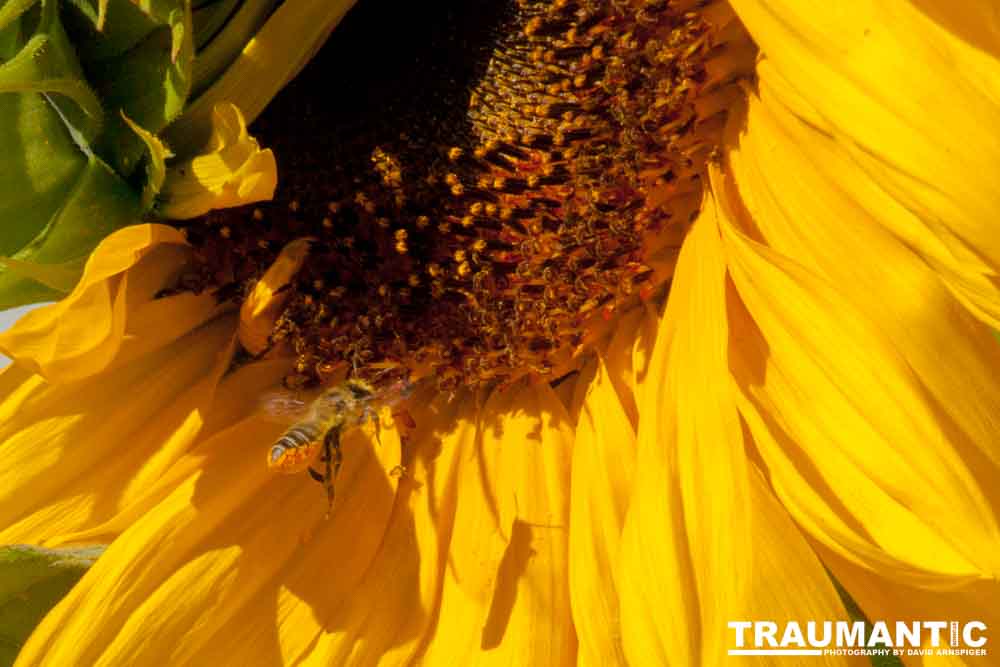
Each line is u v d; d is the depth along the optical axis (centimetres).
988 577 19
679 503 21
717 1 22
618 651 21
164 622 22
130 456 22
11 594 22
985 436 20
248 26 21
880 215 20
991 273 19
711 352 21
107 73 21
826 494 20
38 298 22
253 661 22
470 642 22
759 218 22
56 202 21
